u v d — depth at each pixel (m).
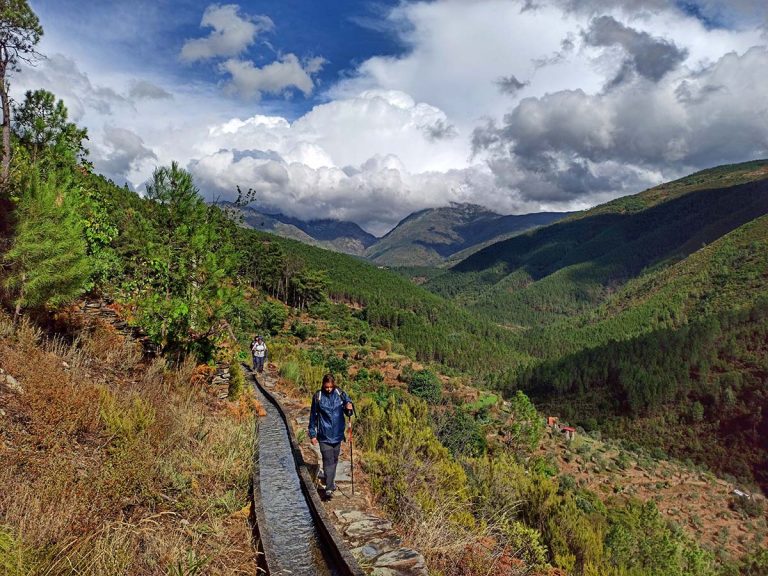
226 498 5.50
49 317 8.68
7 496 3.73
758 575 58.94
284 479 6.86
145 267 10.87
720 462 122.44
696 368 150.38
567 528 9.67
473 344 184.88
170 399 7.83
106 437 5.57
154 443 5.93
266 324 59.12
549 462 65.75
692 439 130.25
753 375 139.12
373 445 10.49
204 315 10.68
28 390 5.49
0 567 2.96
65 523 3.66
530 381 167.00
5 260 7.51
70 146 10.93
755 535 70.38
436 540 5.85
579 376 160.50
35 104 10.46
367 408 13.12
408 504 6.50
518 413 62.38
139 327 10.66
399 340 138.38
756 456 119.50
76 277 7.98
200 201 11.63
